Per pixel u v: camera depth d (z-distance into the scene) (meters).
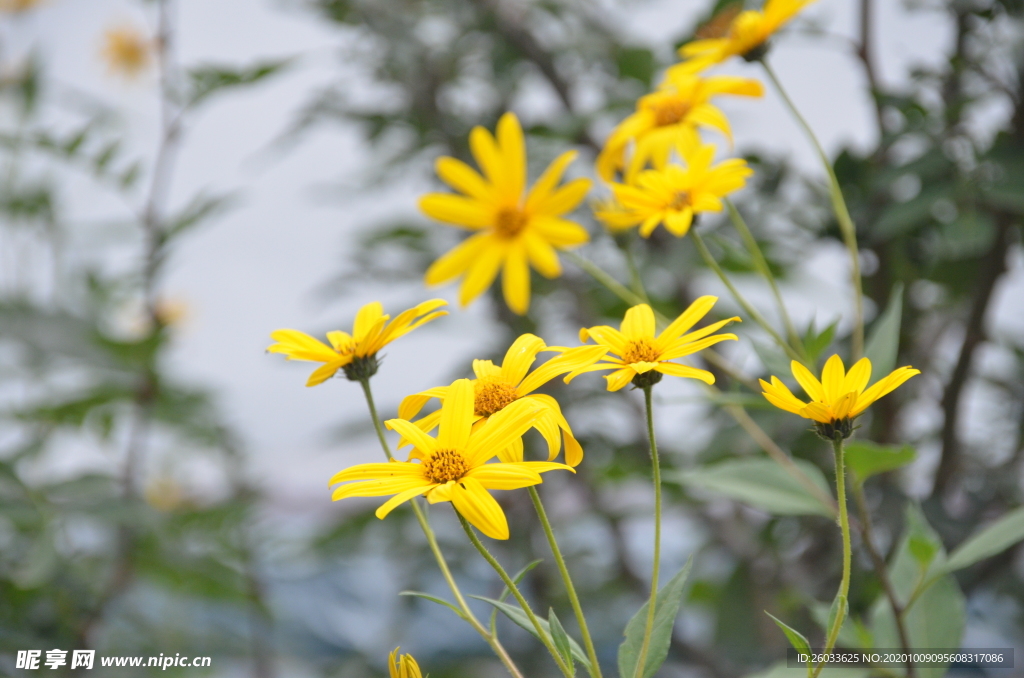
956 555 0.88
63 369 1.48
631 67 1.59
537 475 0.75
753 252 0.92
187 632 1.49
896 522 1.12
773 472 0.94
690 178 0.91
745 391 1.27
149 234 1.38
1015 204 1.04
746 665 1.40
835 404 0.76
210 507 1.51
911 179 1.26
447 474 0.76
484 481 0.75
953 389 1.22
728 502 1.59
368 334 0.80
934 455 1.36
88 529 1.48
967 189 1.08
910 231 1.26
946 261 1.26
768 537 1.39
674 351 0.78
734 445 1.13
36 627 1.35
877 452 0.88
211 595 1.49
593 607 1.69
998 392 1.44
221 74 1.33
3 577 1.26
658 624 0.78
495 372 0.80
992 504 1.26
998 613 1.38
